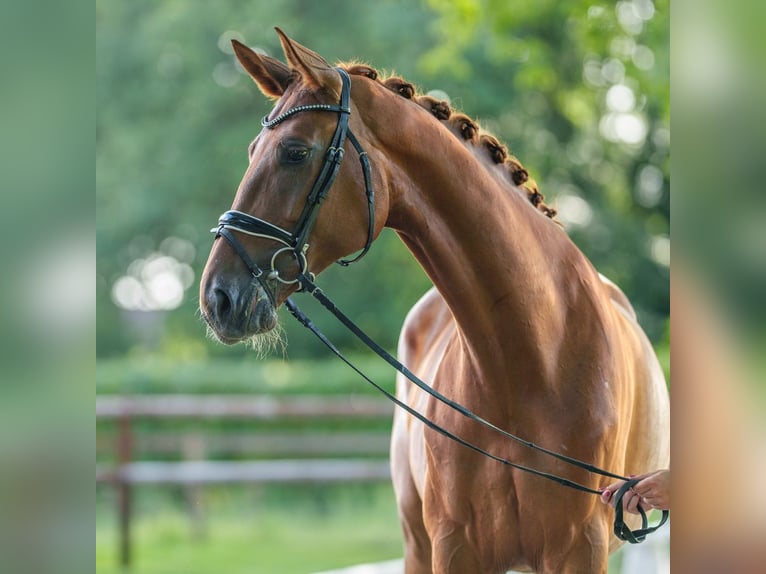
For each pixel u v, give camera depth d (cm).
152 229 2241
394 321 2073
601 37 1355
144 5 2216
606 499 359
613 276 2030
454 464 379
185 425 1414
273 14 2106
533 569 379
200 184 2139
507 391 366
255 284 340
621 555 1022
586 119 2002
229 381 1575
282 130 351
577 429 363
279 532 1287
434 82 1945
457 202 360
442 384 396
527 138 2066
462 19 1383
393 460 511
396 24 2025
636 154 2116
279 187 346
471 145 390
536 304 362
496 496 371
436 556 389
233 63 2208
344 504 1466
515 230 364
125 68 2188
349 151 353
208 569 1063
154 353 2586
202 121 2158
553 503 363
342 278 2112
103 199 2203
